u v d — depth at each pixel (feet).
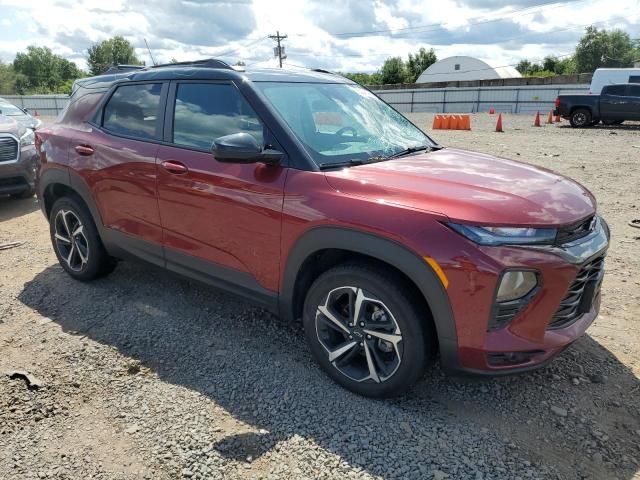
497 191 8.57
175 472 7.68
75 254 14.46
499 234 7.72
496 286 7.62
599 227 9.23
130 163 12.01
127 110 12.71
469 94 121.80
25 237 19.25
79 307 13.10
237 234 10.25
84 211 13.70
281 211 9.39
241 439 8.33
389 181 8.87
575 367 10.28
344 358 9.41
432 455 7.96
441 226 7.87
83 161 13.19
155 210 11.74
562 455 7.98
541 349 8.13
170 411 9.04
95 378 10.06
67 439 8.39
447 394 9.50
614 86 64.08
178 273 11.84
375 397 9.19
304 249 9.19
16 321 12.45
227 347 11.10
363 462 7.84
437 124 66.80
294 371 10.17
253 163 9.86
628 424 8.67
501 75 186.29
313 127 10.38
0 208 23.75
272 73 11.46
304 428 8.57
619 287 13.83
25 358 10.79
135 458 7.97
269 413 8.95
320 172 9.25
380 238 8.24
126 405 9.22
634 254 16.25
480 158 11.11
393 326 8.63
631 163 33.86
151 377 10.08
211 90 11.01
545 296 7.88
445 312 7.95
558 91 110.42
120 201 12.50
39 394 9.55
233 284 10.74
